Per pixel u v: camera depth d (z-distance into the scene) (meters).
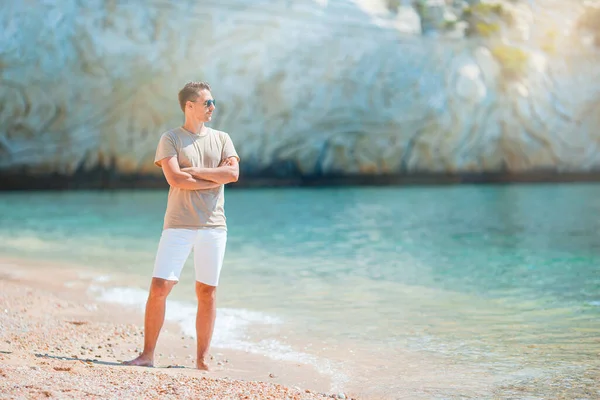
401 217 11.77
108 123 19.11
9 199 15.89
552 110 22.03
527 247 7.90
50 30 17.66
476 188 19.72
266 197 16.66
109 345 3.90
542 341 3.93
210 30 18.94
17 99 17.75
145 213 12.56
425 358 3.67
